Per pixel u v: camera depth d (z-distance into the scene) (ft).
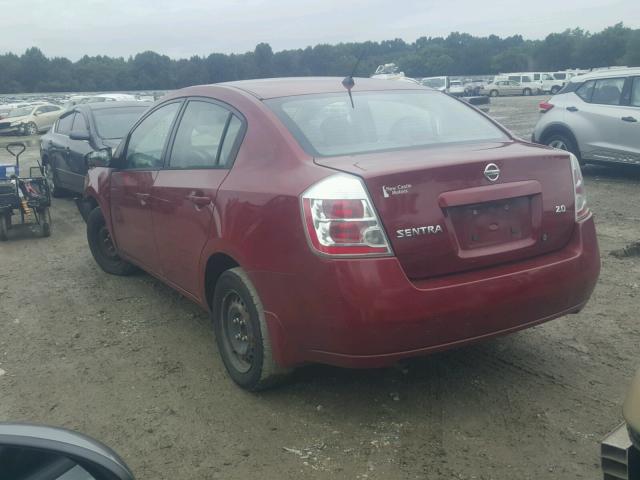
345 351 10.57
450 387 12.79
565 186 12.09
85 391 13.34
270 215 11.32
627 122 32.99
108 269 21.31
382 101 14.07
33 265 23.29
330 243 10.37
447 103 14.88
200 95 15.14
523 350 14.34
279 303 11.35
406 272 10.53
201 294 14.02
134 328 16.65
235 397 12.77
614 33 307.99
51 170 37.22
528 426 11.32
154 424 11.94
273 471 10.37
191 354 14.93
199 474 10.40
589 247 12.23
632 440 6.85
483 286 10.80
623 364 13.56
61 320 17.46
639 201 29.48
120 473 6.69
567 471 10.05
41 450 6.42
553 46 311.06
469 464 10.32
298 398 12.60
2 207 26.58
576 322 15.87
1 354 15.37
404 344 10.49
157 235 15.67
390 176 10.46
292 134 12.21
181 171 14.70
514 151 11.92
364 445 10.96
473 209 11.10
